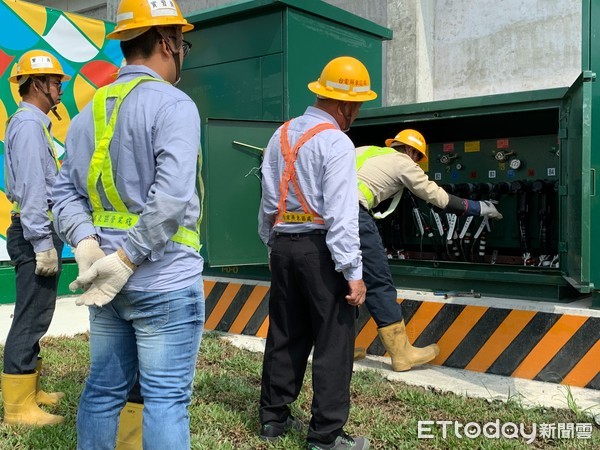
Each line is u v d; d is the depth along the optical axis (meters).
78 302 1.86
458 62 7.53
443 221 4.85
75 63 6.54
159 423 1.94
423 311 4.18
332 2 8.17
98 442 2.06
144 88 1.96
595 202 3.62
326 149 2.66
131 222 1.96
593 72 3.45
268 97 4.55
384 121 4.50
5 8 6.01
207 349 4.31
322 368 2.70
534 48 6.96
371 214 4.02
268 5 4.41
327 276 2.71
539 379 3.77
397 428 2.97
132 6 2.01
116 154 1.94
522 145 4.64
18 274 3.11
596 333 3.60
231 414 3.13
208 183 4.25
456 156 4.93
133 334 2.10
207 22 4.81
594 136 3.59
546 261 4.40
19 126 2.96
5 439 2.87
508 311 3.88
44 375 3.79
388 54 7.62
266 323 4.70
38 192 2.91
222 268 5.05
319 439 2.69
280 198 2.82
